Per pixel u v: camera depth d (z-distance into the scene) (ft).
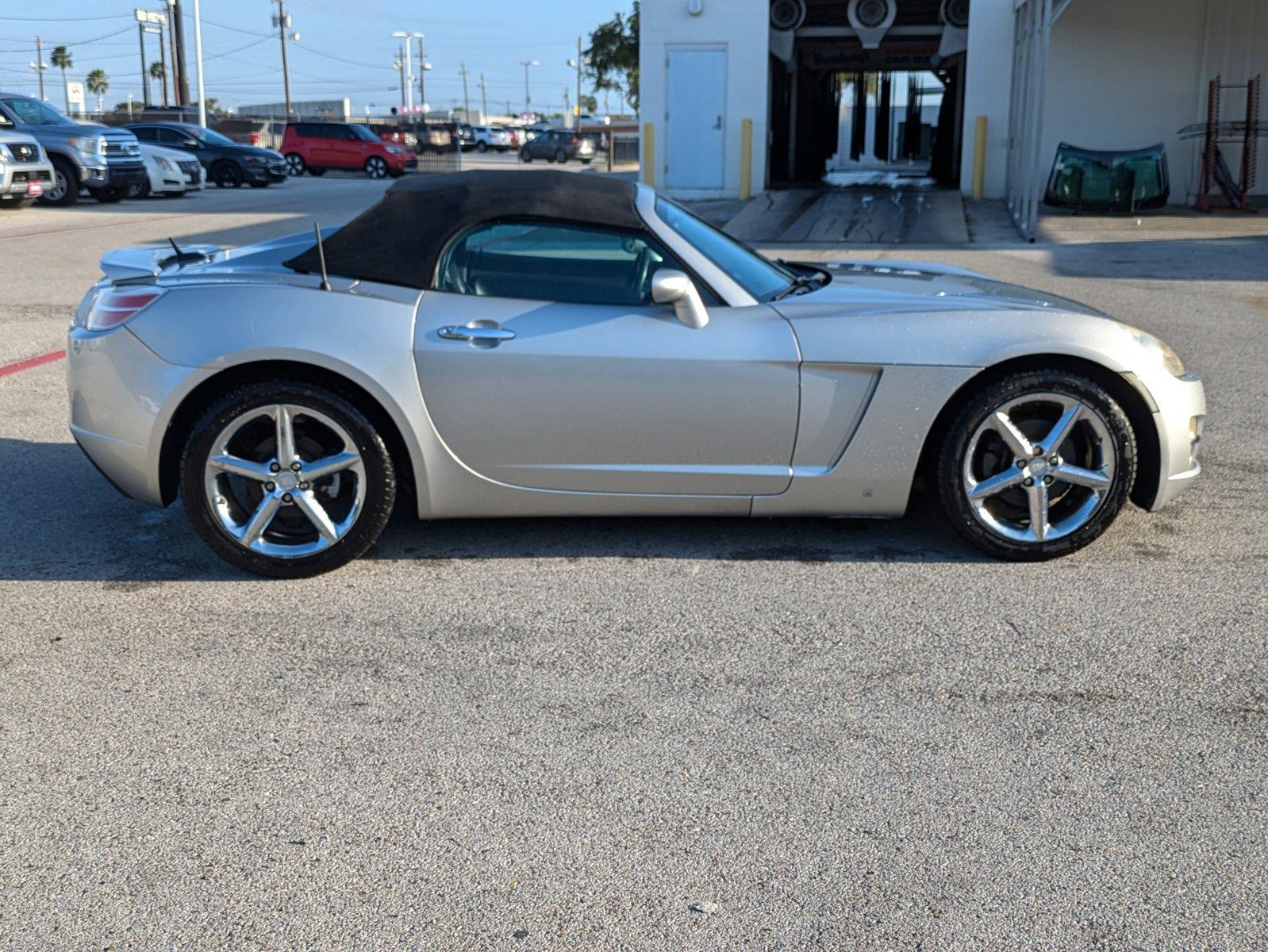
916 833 8.87
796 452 13.78
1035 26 57.11
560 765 9.86
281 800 9.36
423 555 14.73
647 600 13.30
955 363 13.55
